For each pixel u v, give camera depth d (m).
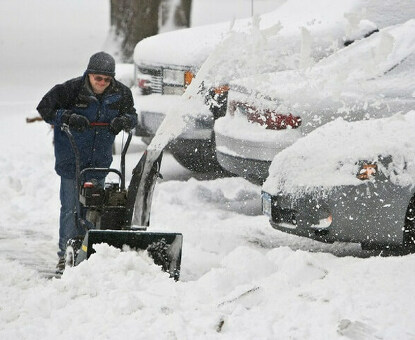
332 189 22.39
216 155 31.33
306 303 18.19
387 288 18.73
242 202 31.64
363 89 27.42
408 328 16.70
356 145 22.83
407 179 22.08
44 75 71.75
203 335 16.67
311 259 20.16
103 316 17.59
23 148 40.91
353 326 16.69
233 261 20.59
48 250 25.89
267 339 16.50
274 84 27.98
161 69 34.59
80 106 22.58
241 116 28.55
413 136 22.70
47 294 18.52
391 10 33.41
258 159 27.77
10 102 56.94
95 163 23.42
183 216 29.19
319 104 27.22
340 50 29.77
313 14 33.31
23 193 32.38
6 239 27.08
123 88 22.94
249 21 34.84
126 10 55.56
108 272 19.20
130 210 20.72
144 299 18.23
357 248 25.28
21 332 16.89
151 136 35.47
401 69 28.05
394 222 22.16
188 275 22.33
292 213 23.12
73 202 23.52
